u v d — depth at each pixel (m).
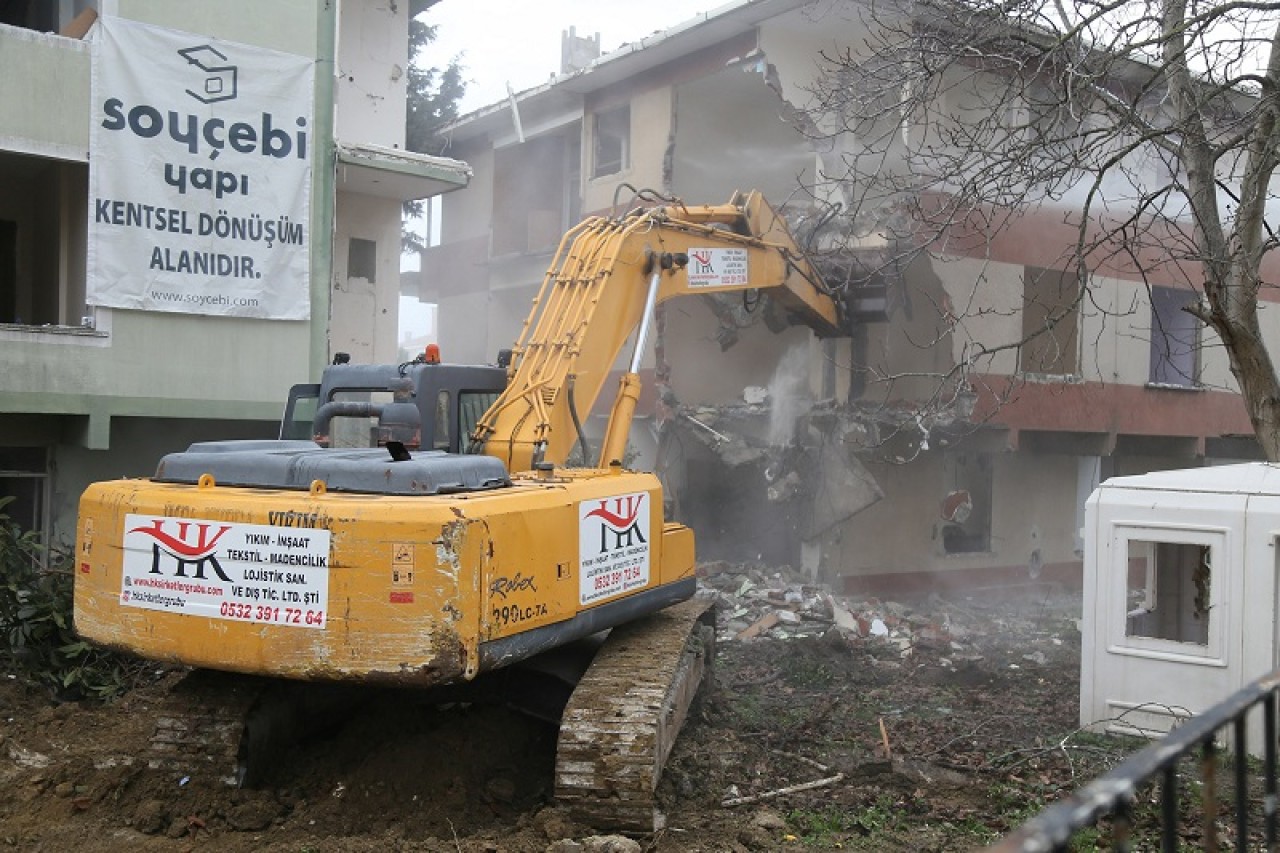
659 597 7.97
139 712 8.33
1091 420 17.75
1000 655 13.00
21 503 11.72
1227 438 20.66
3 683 9.20
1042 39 10.84
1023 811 6.96
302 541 5.96
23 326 10.91
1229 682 8.14
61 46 11.04
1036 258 16.95
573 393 8.68
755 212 12.17
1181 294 19.59
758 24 16.38
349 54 16.06
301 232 12.53
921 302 16.03
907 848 6.29
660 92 18.42
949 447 16.41
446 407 8.24
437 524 5.83
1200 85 10.79
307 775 7.05
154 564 6.32
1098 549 8.75
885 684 10.94
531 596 6.32
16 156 11.30
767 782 7.52
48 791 6.91
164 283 11.62
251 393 12.28
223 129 11.98
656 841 6.12
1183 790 7.19
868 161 15.79
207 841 6.26
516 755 7.37
